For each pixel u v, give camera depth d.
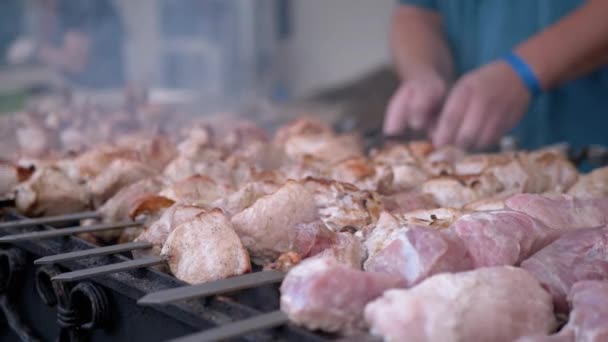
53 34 5.39
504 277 1.02
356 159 1.84
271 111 3.93
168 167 1.88
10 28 5.80
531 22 3.75
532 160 1.93
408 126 3.03
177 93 4.43
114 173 1.81
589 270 1.10
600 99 3.64
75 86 5.26
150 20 6.94
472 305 0.95
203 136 2.31
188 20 7.16
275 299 1.11
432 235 1.11
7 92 4.17
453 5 4.11
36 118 2.82
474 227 1.16
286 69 9.46
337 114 4.53
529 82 2.88
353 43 9.02
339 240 1.26
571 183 1.90
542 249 1.17
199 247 1.23
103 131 2.71
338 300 0.98
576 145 3.72
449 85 3.85
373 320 0.95
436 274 1.06
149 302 1.01
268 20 8.56
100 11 5.51
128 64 5.87
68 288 1.35
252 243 1.30
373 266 1.13
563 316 1.09
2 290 1.59
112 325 1.29
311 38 9.33
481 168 1.94
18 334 1.56
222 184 1.64
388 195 1.71
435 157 2.26
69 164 1.96
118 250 1.31
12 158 2.22
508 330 0.96
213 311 1.06
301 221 1.33
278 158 2.17
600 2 2.97
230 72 7.61
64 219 1.62
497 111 2.84
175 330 1.13
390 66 6.46
